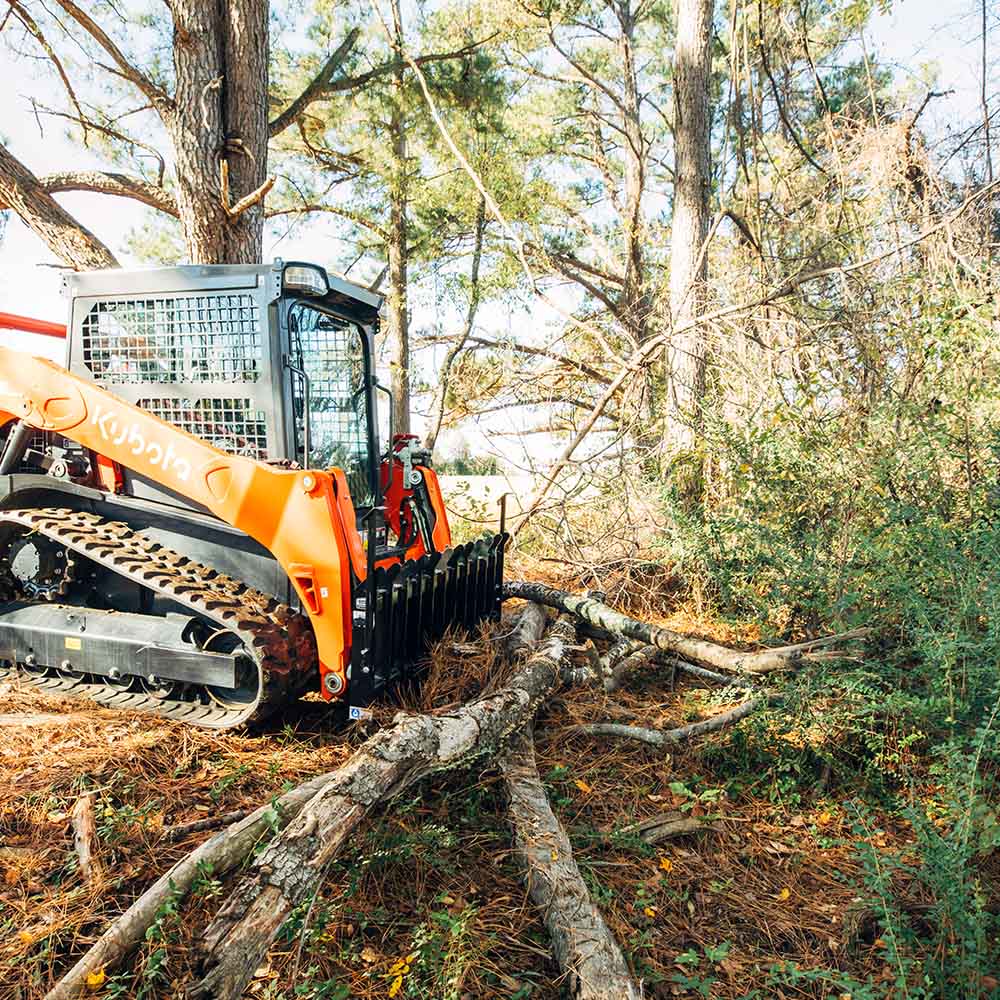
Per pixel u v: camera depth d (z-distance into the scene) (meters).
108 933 2.61
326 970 2.68
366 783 2.95
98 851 3.10
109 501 4.60
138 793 3.58
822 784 3.99
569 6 11.52
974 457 4.84
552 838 3.21
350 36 9.59
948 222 5.35
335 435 5.02
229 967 2.26
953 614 3.88
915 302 5.70
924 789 3.86
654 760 4.27
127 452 4.39
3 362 4.67
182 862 2.91
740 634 6.02
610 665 5.21
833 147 6.95
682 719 4.73
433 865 3.18
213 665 4.20
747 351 6.63
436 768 3.31
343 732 4.30
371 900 2.99
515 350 10.38
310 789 3.24
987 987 2.58
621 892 3.20
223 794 3.63
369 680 4.09
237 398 4.44
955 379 5.23
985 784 3.46
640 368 7.30
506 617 5.99
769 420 6.12
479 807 3.64
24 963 2.60
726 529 5.52
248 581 4.37
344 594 4.01
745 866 3.47
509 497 8.69
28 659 4.65
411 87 11.09
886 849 3.53
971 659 3.86
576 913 2.82
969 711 3.66
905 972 2.62
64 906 2.85
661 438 7.80
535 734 4.44
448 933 2.80
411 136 11.98
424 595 4.68
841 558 4.75
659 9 15.28
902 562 4.47
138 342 4.60
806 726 4.04
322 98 11.05
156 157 10.39
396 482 5.66
